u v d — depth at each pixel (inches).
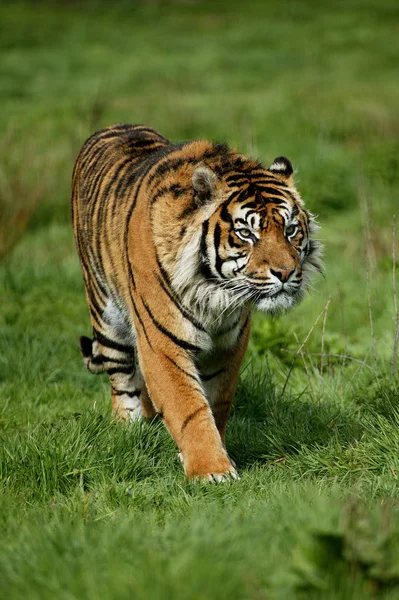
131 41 2743.6
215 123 1521.9
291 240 429.4
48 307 745.6
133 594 242.8
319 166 1187.9
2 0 3267.7
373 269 809.5
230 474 414.6
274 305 418.9
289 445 458.3
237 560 263.1
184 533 293.3
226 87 2111.2
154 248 434.9
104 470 418.6
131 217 462.3
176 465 447.5
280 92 1943.9
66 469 413.7
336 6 3176.7
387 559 251.0
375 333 681.0
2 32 2783.0
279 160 449.1
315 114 1565.0
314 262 455.2
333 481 401.7
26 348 649.0
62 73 2316.7
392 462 410.0
